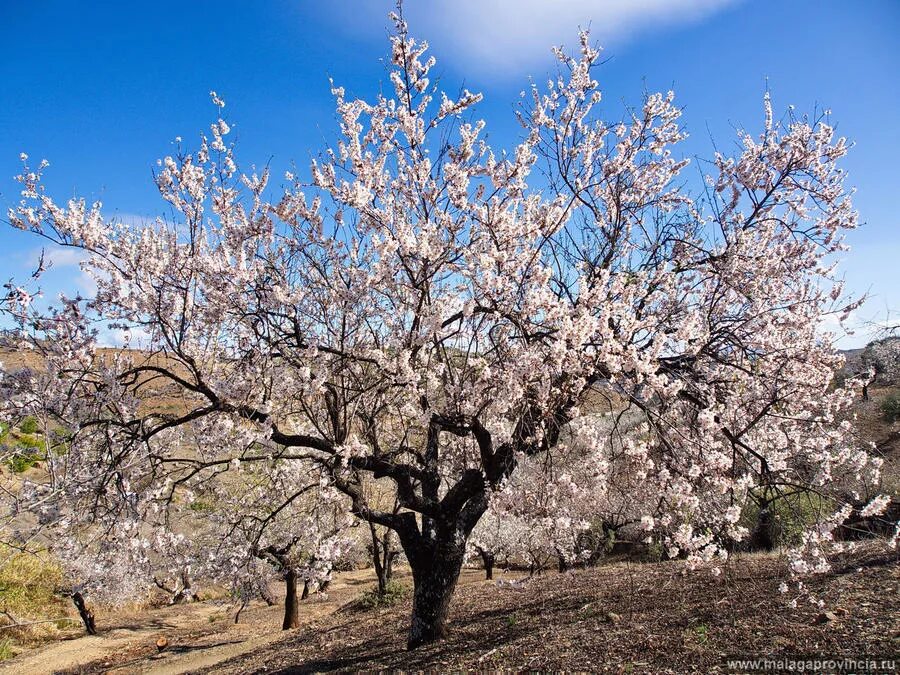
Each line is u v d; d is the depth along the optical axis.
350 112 6.51
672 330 7.28
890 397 17.53
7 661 15.33
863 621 5.29
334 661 9.27
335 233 7.55
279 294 6.64
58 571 18.05
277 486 10.61
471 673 6.30
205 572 10.91
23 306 6.02
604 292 6.26
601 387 7.11
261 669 10.14
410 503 7.97
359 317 7.50
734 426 6.62
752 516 10.15
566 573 12.32
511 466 6.97
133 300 6.65
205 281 6.98
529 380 6.01
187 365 6.53
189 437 8.02
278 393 6.66
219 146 7.05
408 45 6.71
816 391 7.05
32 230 6.28
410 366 6.41
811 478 7.15
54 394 6.35
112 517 6.68
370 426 7.59
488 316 6.54
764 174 7.75
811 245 7.77
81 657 15.65
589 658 5.89
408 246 6.13
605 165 7.88
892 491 8.71
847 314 7.67
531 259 6.41
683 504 5.66
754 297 7.32
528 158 7.16
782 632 5.45
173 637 17.48
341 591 22.00
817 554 5.41
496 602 11.07
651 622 6.75
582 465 6.41
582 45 7.67
